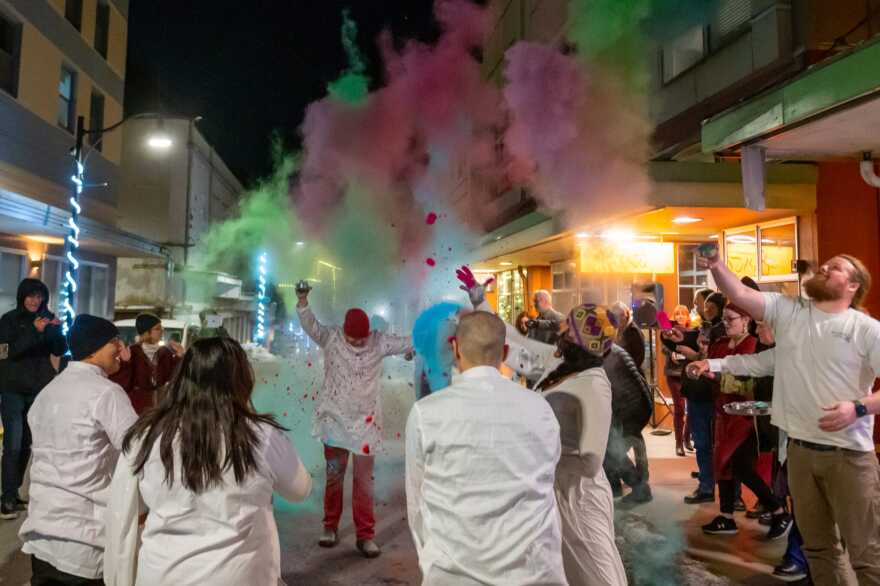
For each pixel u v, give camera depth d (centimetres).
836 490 352
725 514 558
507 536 232
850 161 696
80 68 1552
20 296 623
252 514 243
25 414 630
